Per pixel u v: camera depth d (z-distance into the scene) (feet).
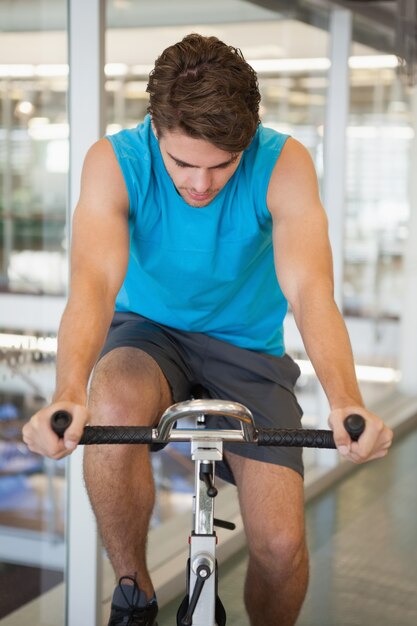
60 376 5.60
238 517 13.15
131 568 7.16
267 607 7.46
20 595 9.78
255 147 6.90
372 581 11.66
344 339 6.09
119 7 11.03
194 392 7.98
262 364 7.79
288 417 7.70
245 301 7.57
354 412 5.05
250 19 13.64
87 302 6.12
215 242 6.94
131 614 7.14
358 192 17.70
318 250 6.61
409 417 19.93
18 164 9.42
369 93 17.62
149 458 7.32
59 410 4.92
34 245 9.75
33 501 9.89
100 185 6.66
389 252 19.84
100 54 9.51
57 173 9.84
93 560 9.93
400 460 17.29
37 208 9.71
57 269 10.04
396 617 10.69
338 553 12.53
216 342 7.72
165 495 12.66
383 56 17.94
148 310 7.68
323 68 15.83
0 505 9.62
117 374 7.13
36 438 4.93
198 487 5.39
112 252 6.47
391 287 20.22
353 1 15.71
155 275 7.21
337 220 16.35
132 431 5.14
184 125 5.63
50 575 10.07
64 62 9.61
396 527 13.61
